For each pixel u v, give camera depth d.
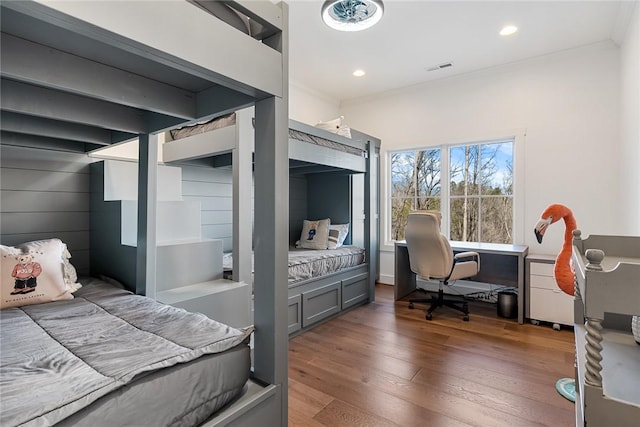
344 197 4.43
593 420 0.96
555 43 3.24
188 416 1.04
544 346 2.62
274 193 1.28
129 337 1.24
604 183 3.24
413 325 3.12
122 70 1.36
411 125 4.46
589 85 3.31
